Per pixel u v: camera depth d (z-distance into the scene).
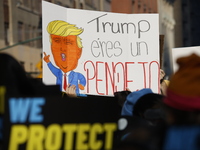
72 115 2.43
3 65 2.40
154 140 2.12
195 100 2.01
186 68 2.06
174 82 2.06
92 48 4.99
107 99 2.50
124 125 2.95
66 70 4.75
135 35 5.24
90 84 4.97
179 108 2.03
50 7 4.54
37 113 2.37
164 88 5.79
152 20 5.26
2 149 2.35
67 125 2.42
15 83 2.42
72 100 2.42
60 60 4.66
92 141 2.47
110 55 5.12
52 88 2.76
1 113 2.38
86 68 4.94
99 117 2.48
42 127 2.38
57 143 2.40
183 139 2.04
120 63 5.17
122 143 2.19
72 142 2.43
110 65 5.11
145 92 3.26
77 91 4.88
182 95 2.03
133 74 5.22
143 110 3.20
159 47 5.81
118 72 5.16
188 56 2.06
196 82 2.03
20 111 2.34
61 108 2.40
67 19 4.82
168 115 2.09
